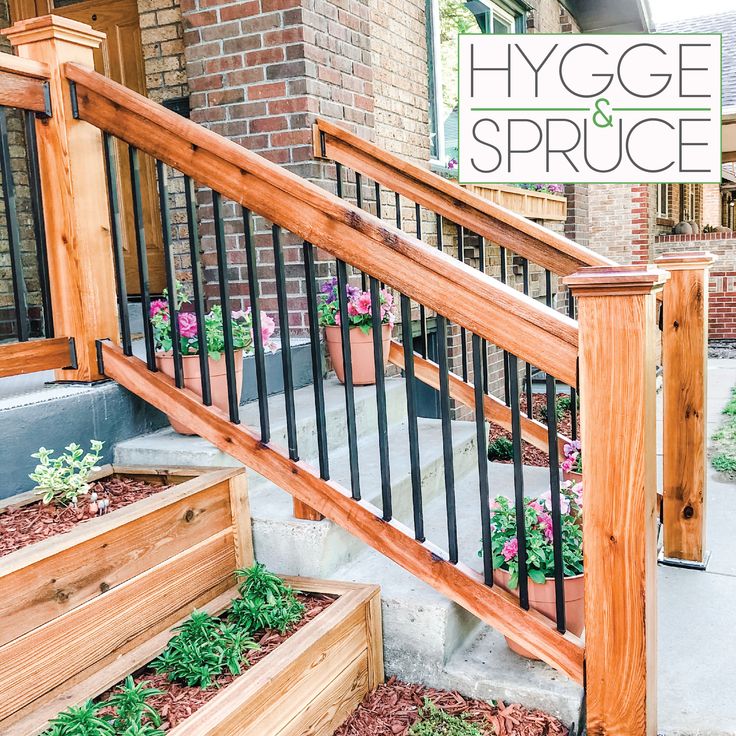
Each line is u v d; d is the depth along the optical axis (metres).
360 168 3.55
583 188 8.50
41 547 1.65
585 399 1.60
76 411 2.31
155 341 2.62
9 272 4.46
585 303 1.57
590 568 1.65
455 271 1.76
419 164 5.18
